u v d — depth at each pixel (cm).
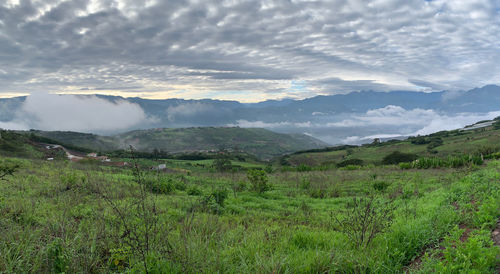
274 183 2203
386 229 638
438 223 651
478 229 591
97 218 647
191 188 1520
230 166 5175
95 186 1112
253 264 476
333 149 15838
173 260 455
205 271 443
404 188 1612
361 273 447
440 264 414
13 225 558
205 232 650
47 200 921
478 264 409
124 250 460
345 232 666
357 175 2608
